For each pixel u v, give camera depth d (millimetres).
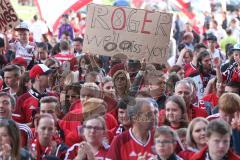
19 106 25703
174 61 46781
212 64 34531
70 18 60344
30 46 38000
